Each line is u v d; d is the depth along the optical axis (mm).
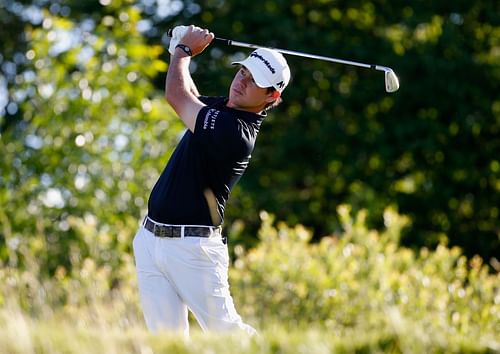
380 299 29969
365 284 30688
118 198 37281
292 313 30359
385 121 65125
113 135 37906
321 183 66750
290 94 64750
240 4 65062
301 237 33438
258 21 64375
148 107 38500
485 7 65188
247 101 20016
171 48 20719
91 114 37688
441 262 32750
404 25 64125
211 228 19734
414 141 63125
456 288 30516
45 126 37250
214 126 19281
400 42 64500
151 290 19891
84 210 36594
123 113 38281
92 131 37594
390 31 65062
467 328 27375
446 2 65312
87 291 29359
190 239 19531
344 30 66375
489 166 64750
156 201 19781
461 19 65750
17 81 38656
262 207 64750
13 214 36188
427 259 33562
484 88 64188
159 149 38469
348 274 30938
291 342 17438
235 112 19953
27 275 29406
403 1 66375
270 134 67125
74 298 28438
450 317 29500
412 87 63719
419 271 31906
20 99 37812
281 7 66000
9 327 17594
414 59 63531
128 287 30797
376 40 65125
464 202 65438
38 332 18078
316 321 29906
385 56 63938
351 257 32031
